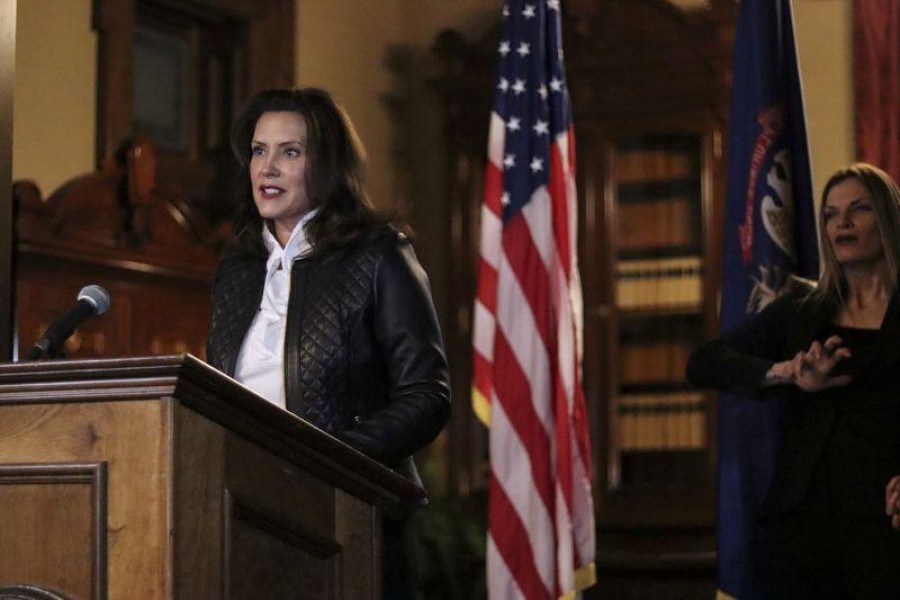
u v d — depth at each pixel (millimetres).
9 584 3398
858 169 6812
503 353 8969
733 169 8383
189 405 3354
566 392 8906
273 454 3713
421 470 13406
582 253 13523
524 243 9070
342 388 4875
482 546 13086
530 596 8773
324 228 5008
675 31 13273
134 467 3307
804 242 8336
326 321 4895
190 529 3348
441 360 4926
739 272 8273
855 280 6762
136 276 10930
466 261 14289
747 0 8453
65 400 3385
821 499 6469
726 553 8039
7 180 6832
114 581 3295
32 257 9992
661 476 13234
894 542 6305
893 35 13281
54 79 11312
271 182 5059
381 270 4949
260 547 3660
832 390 6535
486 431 14078
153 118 12828
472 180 14305
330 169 5070
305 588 3861
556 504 8859
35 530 3391
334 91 14477
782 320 7004
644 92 13406
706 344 7109
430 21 15391
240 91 13586
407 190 15188
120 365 3299
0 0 6859
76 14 11578
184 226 11461
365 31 14992
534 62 9289
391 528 4770
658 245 13359
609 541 13305
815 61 13633
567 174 9227
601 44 13531
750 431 8055
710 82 13188
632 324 13406
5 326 6746
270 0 13766
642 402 13312
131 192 10812
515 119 9234
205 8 13156
